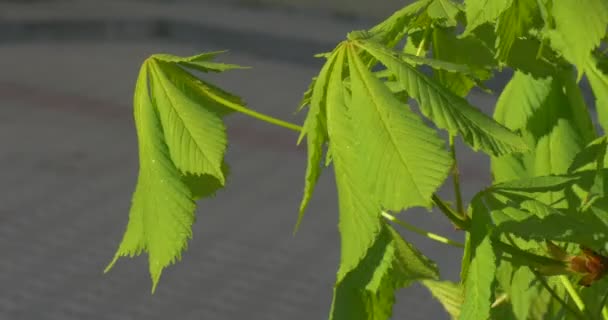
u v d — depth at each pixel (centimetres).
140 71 83
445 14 86
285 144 735
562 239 79
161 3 1268
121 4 1262
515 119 93
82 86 899
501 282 90
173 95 82
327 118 78
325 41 1055
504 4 80
